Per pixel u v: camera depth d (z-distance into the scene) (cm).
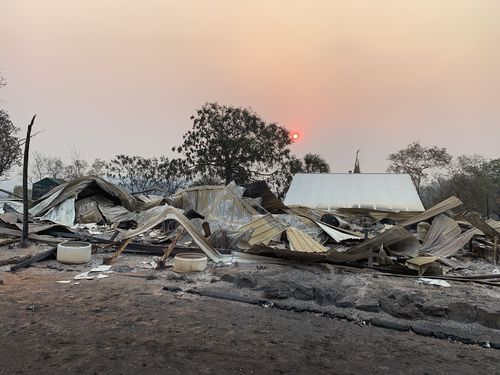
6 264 801
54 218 1504
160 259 840
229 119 3441
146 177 3444
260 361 392
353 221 1698
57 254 836
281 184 3441
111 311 532
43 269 778
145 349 411
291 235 1016
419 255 923
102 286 661
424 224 1304
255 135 3459
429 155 4341
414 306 534
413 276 762
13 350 399
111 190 1712
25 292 613
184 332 464
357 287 668
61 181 2797
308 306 570
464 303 529
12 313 513
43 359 380
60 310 530
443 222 1157
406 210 1938
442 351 432
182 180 3434
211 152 3359
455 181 3503
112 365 371
